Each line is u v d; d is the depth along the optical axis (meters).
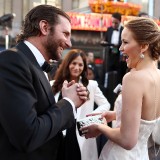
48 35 1.61
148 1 14.05
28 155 1.54
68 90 1.67
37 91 1.55
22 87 1.44
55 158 1.69
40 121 1.46
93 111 3.41
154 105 1.89
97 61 10.40
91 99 3.35
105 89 6.23
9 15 7.54
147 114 1.88
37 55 1.62
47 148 1.62
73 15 10.62
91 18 10.55
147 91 1.84
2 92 1.41
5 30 7.61
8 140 1.50
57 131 1.54
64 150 1.80
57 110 1.56
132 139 1.80
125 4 10.59
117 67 6.85
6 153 1.50
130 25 1.89
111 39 7.21
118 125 2.00
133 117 1.80
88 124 2.00
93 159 2.81
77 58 3.38
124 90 1.84
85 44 11.16
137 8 10.82
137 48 1.88
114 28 7.31
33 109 1.45
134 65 1.93
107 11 10.56
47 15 1.60
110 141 2.04
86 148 2.80
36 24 1.61
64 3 15.28
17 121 1.38
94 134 2.00
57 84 3.17
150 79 1.85
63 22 1.63
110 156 1.99
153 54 1.91
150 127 1.92
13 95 1.40
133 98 1.80
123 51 1.93
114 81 6.29
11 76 1.43
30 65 1.53
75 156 2.18
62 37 1.62
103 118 2.12
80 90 1.66
